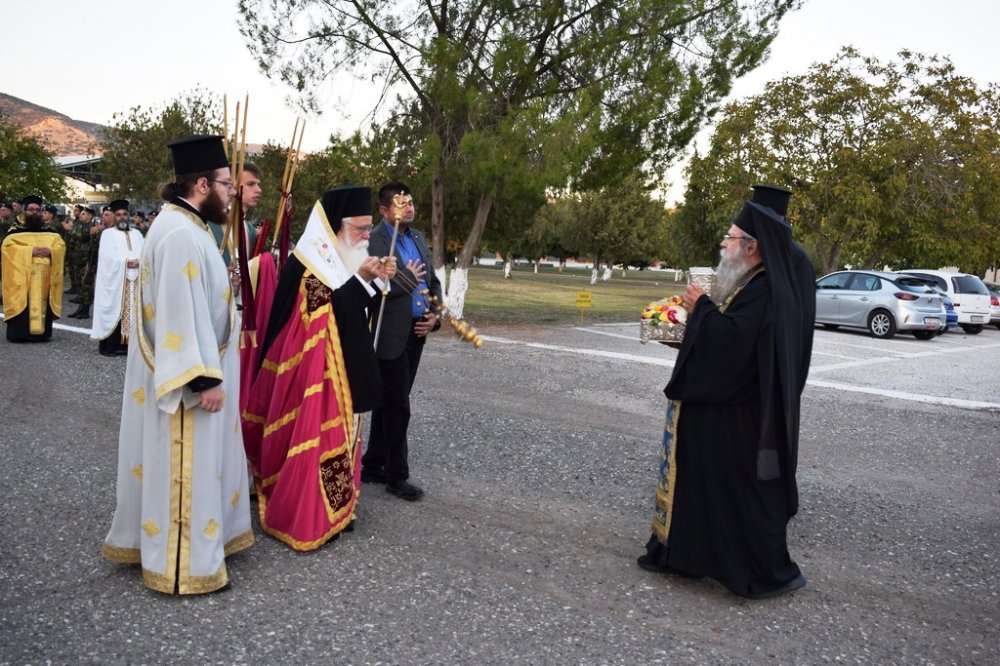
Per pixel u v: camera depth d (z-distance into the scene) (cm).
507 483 547
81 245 1460
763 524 374
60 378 841
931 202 2597
